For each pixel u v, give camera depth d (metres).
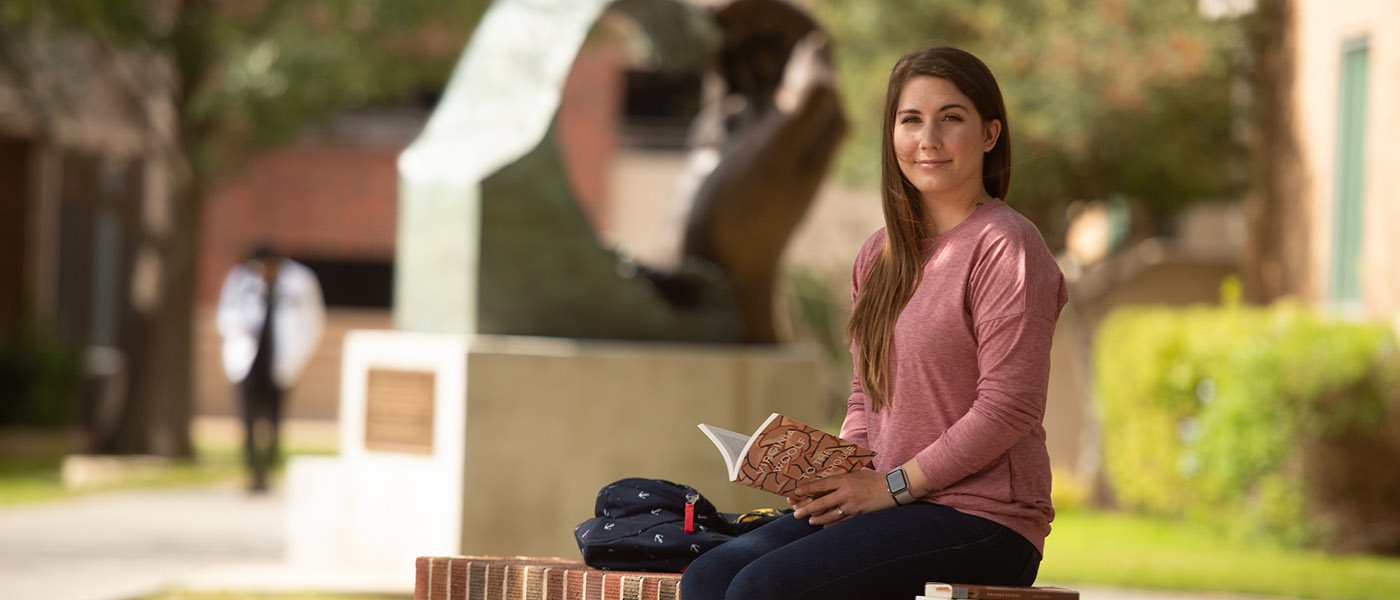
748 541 6.09
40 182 29.95
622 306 13.20
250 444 20.64
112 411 27.69
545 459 12.19
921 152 6.00
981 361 5.79
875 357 6.07
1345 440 16.08
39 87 27.39
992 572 5.80
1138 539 17.34
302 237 40.28
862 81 25.08
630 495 6.78
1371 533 16.09
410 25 24.34
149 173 29.81
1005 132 6.13
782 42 14.41
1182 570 14.58
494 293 12.64
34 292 29.48
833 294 33.34
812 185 14.30
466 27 25.06
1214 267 27.11
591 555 6.58
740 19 14.11
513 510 12.07
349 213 40.38
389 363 12.75
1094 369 25.56
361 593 11.89
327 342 40.12
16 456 26.97
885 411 6.11
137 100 26.03
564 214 12.95
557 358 12.26
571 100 40.41
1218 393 17.41
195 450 26.53
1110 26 23.50
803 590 5.68
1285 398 16.28
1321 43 20.83
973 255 5.87
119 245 31.81
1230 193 25.69
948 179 5.98
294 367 20.77
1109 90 23.41
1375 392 15.96
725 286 13.84
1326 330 16.48
